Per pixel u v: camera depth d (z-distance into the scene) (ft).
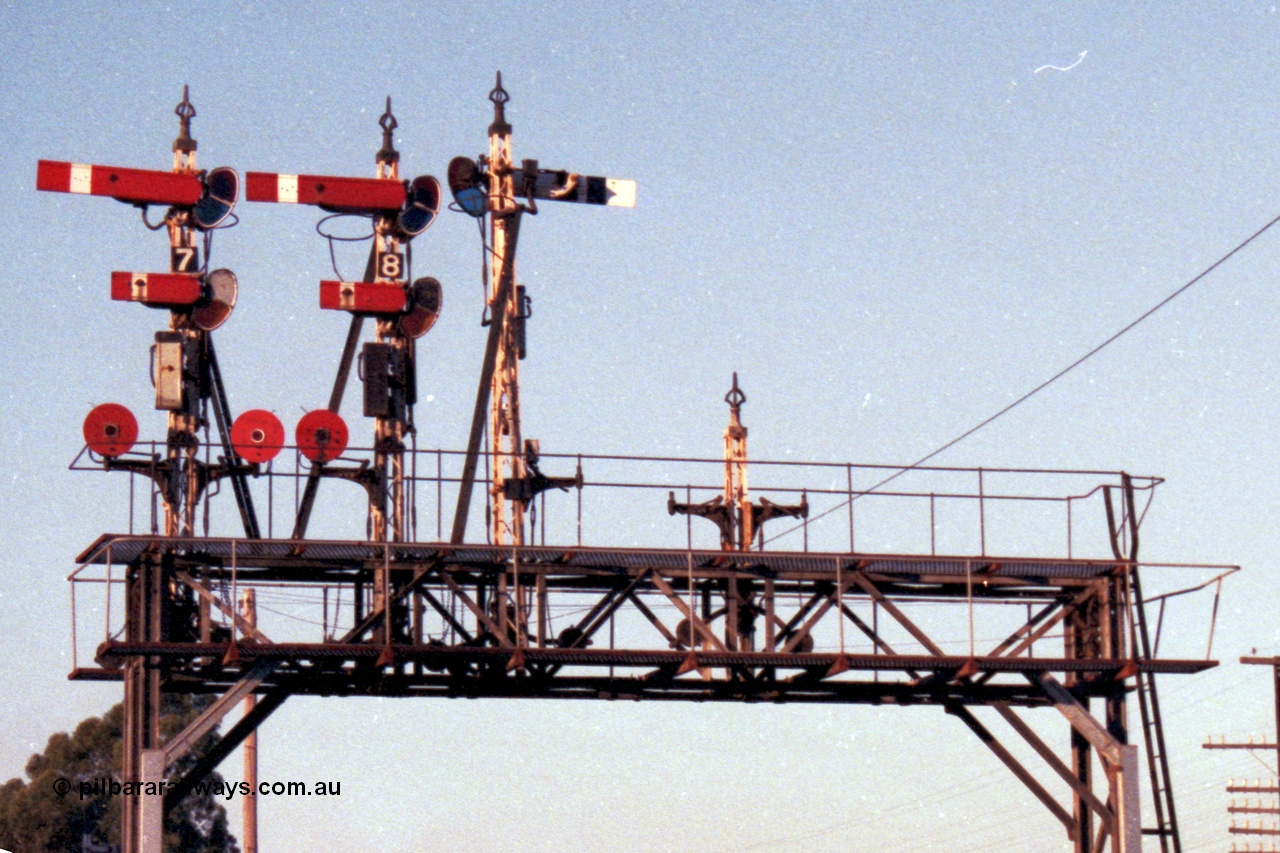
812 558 77.15
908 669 76.74
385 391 79.66
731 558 77.41
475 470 80.43
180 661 75.92
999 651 79.66
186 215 79.77
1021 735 80.38
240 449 75.20
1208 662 79.51
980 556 78.23
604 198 94.58
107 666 76.13
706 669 79.71
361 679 76.84
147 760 71.51
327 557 75.97
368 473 79.15
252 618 79.25
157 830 71.20
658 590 76.74
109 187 78.69
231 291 79.36
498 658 74.28
